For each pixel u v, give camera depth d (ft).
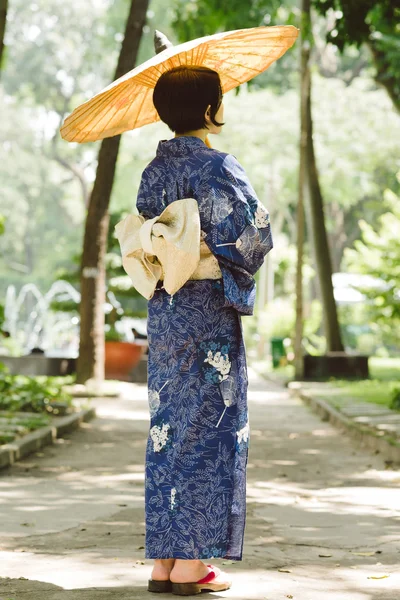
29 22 190.80
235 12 67.15
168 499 13.14
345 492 24.20
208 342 13.28
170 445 13.25
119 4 164.86
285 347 112.78
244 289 13.32
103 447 34.06
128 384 70.79
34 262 219.61
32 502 21.90
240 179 13.30
